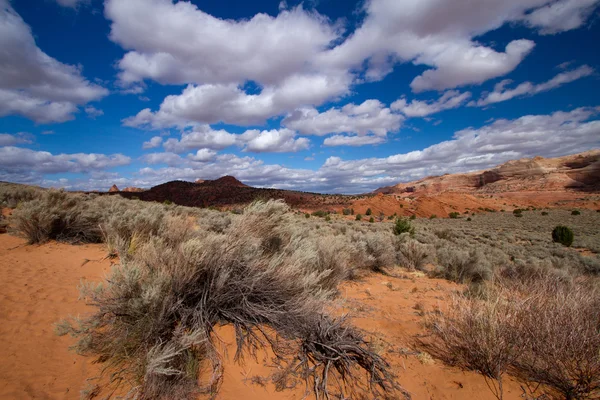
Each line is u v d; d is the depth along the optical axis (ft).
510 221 194.39
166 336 10.18
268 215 17.84
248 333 11.29
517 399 9.45
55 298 14.32
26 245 23.34
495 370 10.39
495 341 10.37
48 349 10.46
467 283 26.55
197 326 10.62
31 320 12.16
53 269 18.47
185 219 21.99
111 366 9.52
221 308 12.17
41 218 23.91
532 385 10.03
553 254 66.23
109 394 8.46
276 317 11.80
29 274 17.12
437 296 20.94
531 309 11.74
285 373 9.77
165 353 8.61
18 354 10.02
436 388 9.87
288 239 19.12
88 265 19.76
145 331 9.66
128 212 27.14
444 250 37.99
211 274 12.48
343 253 21.63
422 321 14.83
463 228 138.62
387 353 11.60
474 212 287.69
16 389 8.50
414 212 270.87
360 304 17.51
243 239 14.46
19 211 24.09
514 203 383.65
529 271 27.58
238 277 12.57
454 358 11.19
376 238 32.22
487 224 174.81
